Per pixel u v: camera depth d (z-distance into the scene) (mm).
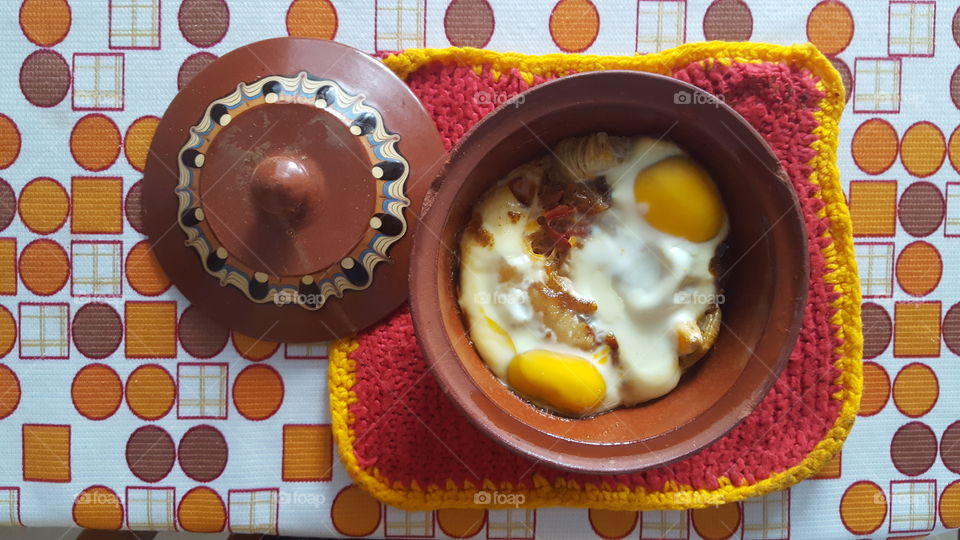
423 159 327
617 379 303
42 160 344
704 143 289
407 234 327
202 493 347
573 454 286
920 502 351
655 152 301
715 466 336
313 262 325
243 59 328
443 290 291
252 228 324
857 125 344
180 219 330
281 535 358
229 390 346
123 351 347
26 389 349
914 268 348
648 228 299
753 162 275
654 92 274
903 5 343
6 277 347
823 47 342
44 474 349
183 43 339
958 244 348
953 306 350
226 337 345
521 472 337
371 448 335
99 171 344
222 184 325
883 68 344
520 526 349
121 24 340
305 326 335
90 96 342
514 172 310
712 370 303
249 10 338
